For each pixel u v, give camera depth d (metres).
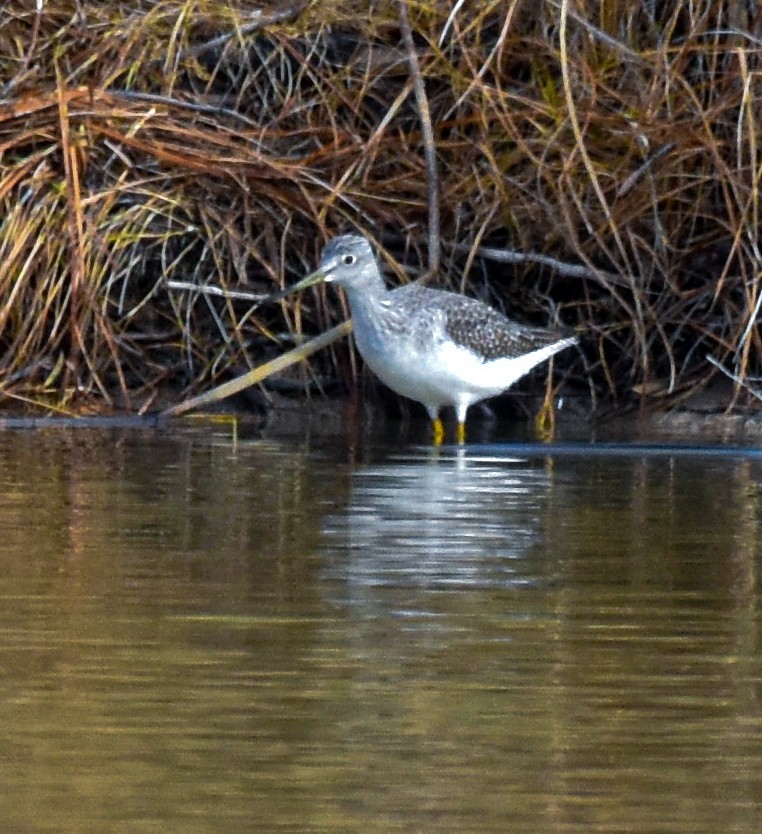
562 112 14.01
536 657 7.06
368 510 9.82
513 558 8.68
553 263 13.91
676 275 14.28
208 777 5.79
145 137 13.91
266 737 6.15
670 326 14.31
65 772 5.83
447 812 5.55
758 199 13.86
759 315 13.88
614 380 14.41
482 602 7.84
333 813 5.53
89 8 14.43
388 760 5.97
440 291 13.06
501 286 14.54
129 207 13.93
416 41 14.72
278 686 6.66
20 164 13.55
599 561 8.63
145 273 14.14
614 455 12.02
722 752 6.06
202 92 14.65
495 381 12.94
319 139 14.39
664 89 14.12
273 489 10.45
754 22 14.23
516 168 14.43
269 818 5.49
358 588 8.05
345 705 6.46
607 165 14.12
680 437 12.94
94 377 13.62
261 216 14.14
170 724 6.26
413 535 9.17
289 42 14.52
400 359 12.76
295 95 14.36
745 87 13.37
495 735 6.18
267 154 14.23
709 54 14.34
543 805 5.61
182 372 14.14
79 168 13.59
